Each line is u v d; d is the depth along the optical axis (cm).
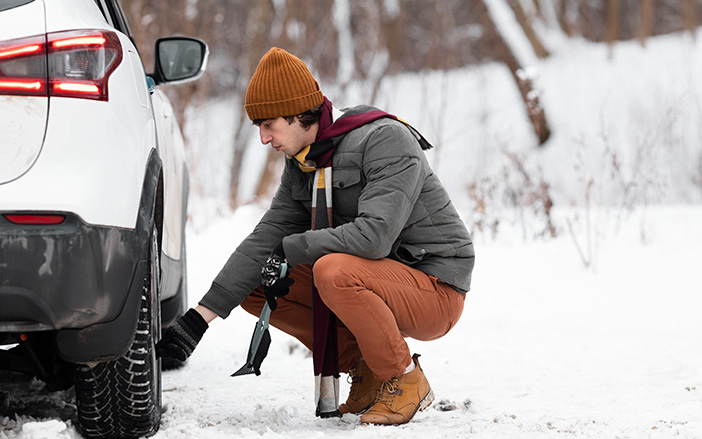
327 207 443
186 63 602
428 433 431
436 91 3350
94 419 390
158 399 421
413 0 3853
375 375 447
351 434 421
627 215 1227
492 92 3372
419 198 450
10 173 339
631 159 2405
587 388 562
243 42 2767
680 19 3919
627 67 3441
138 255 360
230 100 2658
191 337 439
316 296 441
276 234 465
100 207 345
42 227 337
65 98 351
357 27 2909
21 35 350
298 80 430
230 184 2148
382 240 425
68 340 352
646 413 482
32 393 516
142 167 377
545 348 716
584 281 952
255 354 436
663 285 927
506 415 479
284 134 437
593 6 4162
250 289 455
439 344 734
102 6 461
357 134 439
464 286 460
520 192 1261
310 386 564
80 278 340
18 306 335
